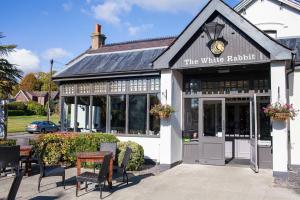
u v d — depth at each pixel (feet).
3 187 28.45
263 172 34.94
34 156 37.27
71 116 49.75
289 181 30.86
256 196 25.84
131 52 50.29
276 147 32.50
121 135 44.52
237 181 30.96
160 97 41.19
